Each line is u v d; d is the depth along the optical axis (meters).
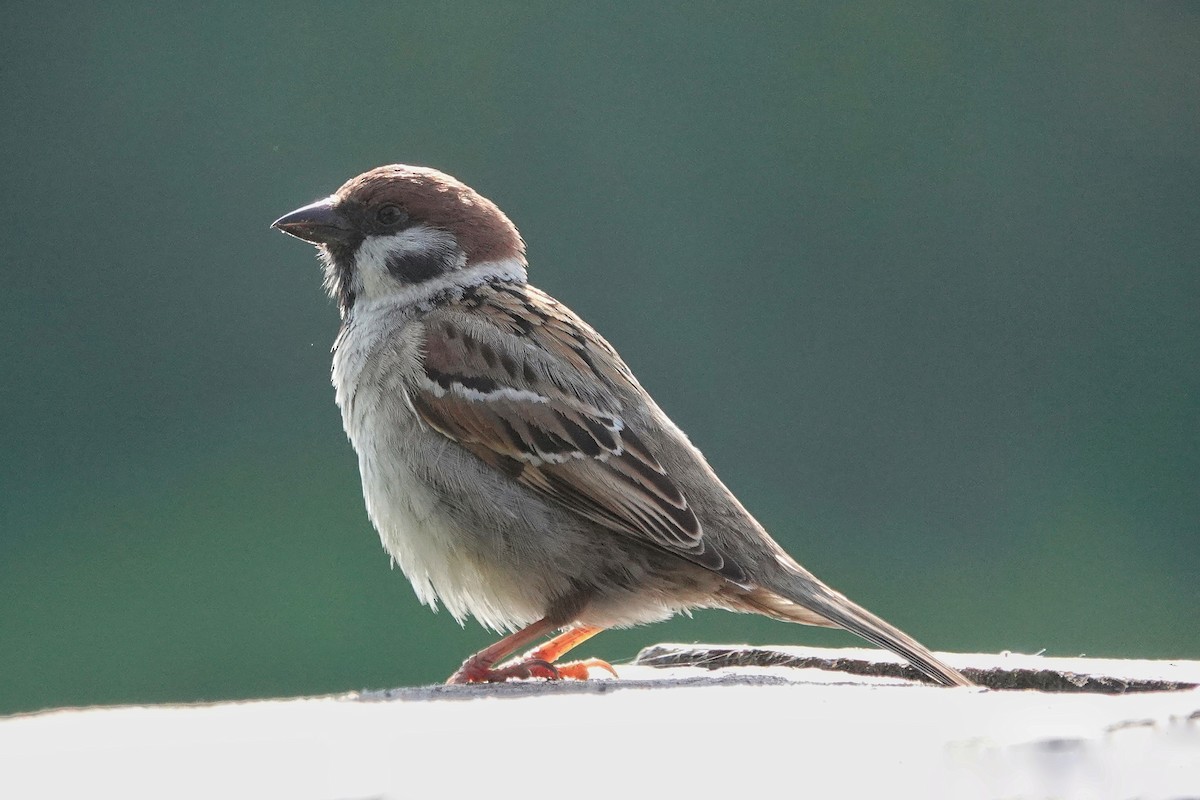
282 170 16.28
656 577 6.29
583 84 16.91
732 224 16.56
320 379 15.33
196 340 15.49
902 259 16.55
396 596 12.83
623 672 6.15
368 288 6.94
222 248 15.88
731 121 16.88
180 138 16.25
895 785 3.26
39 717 4.07
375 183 7.01
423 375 6.48
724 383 16.11
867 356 16.19
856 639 13.14
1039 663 5.76
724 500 6.36
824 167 16.81
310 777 3.29
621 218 16.67
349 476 14.48
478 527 6.37
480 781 3.25
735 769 3.34
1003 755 3.41
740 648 6.44
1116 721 3.64
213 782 3.27
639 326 16.39
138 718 4.01
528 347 6.50
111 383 15.33
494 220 7.08
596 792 3.18
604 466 6.28
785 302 16.42
